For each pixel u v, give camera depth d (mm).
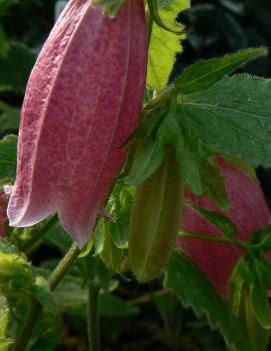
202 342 533
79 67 222
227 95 256
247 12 674
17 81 531
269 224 292
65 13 226
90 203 229
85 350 524
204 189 260
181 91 241
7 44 496
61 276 299
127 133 229
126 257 288
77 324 521
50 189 226
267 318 286
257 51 240
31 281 293
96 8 222
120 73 223
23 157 229
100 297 496
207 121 252
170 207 243
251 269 288
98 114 223
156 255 246
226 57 239
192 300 300
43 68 225
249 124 253
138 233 245
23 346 311
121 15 223
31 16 675
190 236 297
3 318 272
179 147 237
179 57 639
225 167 295
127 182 236
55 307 293
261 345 295
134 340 546
